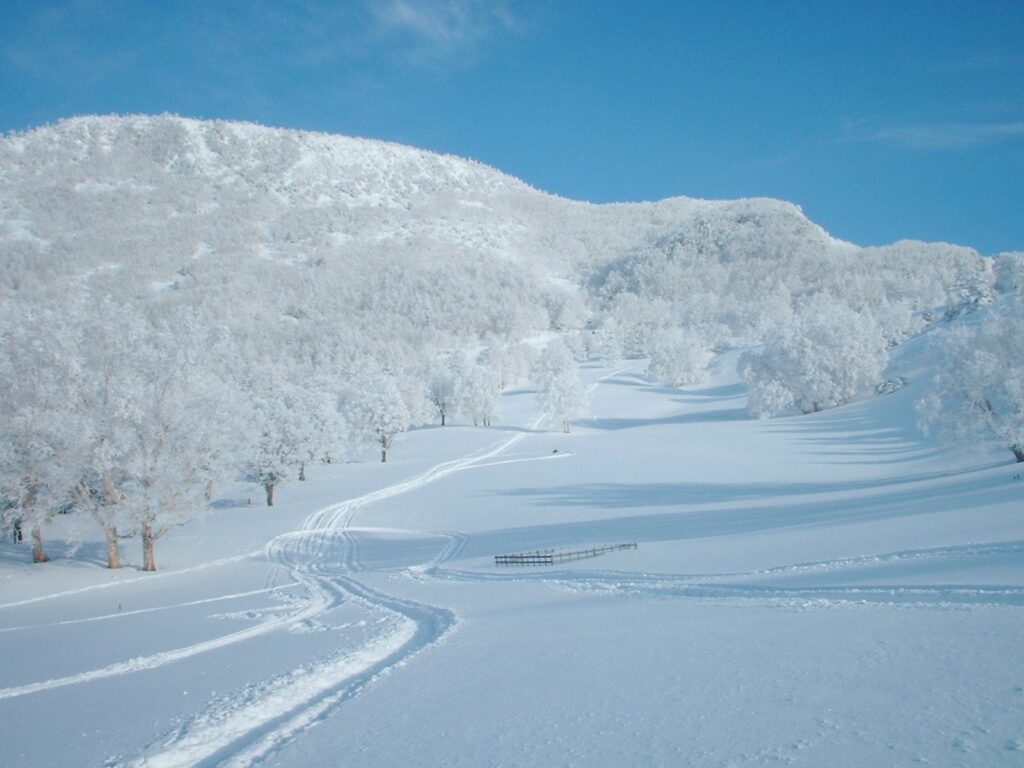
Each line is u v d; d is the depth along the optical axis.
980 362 37.75
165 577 34.25
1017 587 11.17
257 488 68.19
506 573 24.66
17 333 32.91
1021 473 30.41
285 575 32.69
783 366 90.00
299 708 9.99
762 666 8.62
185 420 35.16
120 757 8.38
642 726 6.97
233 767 7.50
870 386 89.25
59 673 15.06
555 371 117.06
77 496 34.12
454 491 56.75
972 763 5.20
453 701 8.93
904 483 39.16
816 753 5.72
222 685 11.81
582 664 9.98
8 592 30.69
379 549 38.12
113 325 33.81
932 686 7.06
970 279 106.62
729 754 5.92
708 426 86.69
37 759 8.69
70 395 32.66
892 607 11.17
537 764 6.31
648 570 20.02
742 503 39.09
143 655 16.09
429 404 113.31
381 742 7.61
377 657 13.08
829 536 21.03
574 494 50.31
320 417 72.81
